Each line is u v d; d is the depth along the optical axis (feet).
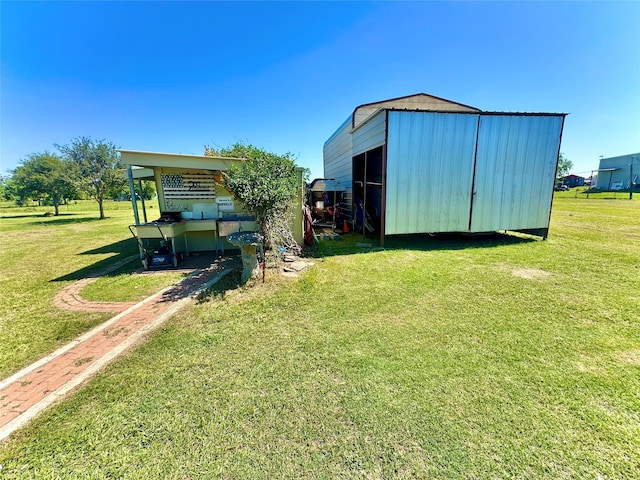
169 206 19.42
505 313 9.82
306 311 10.36
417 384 6.32
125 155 15.21
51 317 10.46
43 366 7.46
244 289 12.69
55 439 5.12
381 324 9.23
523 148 21.12
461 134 20.03
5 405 6.06
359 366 7.04
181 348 8.09
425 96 31.91
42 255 21.21
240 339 8.52
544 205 22.30
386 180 19.60
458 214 21.07
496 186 21.26
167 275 15.25
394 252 19.30
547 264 15.56
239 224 18.40
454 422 5.24
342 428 5.17
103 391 6.38
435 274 14.20
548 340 8.07
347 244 22.50
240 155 19.10
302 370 6.95
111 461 4.64
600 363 6.97
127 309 10.99
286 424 5.29
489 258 17.15
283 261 17.06
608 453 4.55
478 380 6.41
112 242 26.86
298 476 4.27
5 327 9.72
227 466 4.48
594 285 12.29
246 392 6.21
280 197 13.79
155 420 5.48
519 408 5.55
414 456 4.57
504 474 4.23
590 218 33.53
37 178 55.88
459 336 8.39
